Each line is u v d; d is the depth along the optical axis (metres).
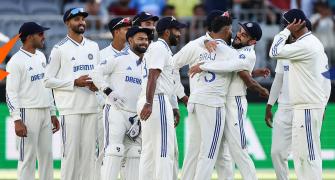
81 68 40.00
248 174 38.22
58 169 51.41
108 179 38.56
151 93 36.22
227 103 38.31
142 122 37.25
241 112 38.25
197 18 52.62
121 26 40.41
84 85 39.44
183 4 55.91
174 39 37.44
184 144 51.12
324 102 37.75
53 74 39.84
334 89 51.75
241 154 38.22
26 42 40.09
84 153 40.28
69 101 39.84
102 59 40.28
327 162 51.88
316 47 37.31
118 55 39.31
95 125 40.28
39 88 40.19
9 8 55.22
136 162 39.56
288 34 37.38
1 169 51.31
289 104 41.00
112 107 39.06
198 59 38.09
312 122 37.44
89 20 52.34
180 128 51.22
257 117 51.88
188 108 38.31
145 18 40.19
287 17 37.44
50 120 40.75
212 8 54.34
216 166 39.50
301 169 37.81
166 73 37.09
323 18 53.81
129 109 39.09
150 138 37.12
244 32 38.00
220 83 37.81
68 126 39.94
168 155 36.88
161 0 56.34
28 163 40.28
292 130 38.31
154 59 36.38
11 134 51.47
